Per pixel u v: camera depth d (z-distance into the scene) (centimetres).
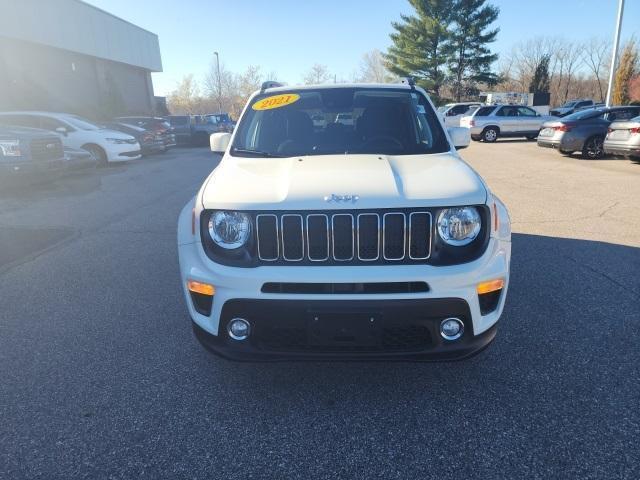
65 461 242
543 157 1532
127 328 383
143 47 3509
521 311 395
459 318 257
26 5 2289
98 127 1494
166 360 335
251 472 232
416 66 4634
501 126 2241
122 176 1259
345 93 402
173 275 500
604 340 347
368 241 255
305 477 228
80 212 810
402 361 262
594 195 875
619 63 4222
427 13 4562
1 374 322
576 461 233
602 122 1441
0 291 462
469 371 312
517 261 516
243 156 354
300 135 371
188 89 6619
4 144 922
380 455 241
